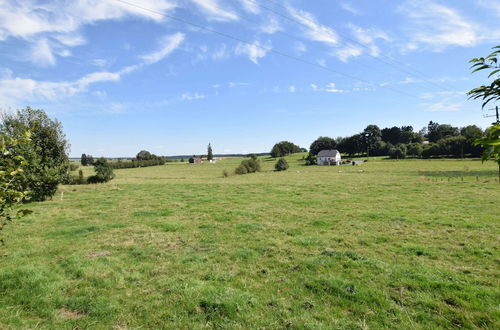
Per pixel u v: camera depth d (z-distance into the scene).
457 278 6.30
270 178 47.34
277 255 8.23
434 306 5.16
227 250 8.70
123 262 7.70
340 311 5.14
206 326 4.74
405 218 12.66
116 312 5.18
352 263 7.34
